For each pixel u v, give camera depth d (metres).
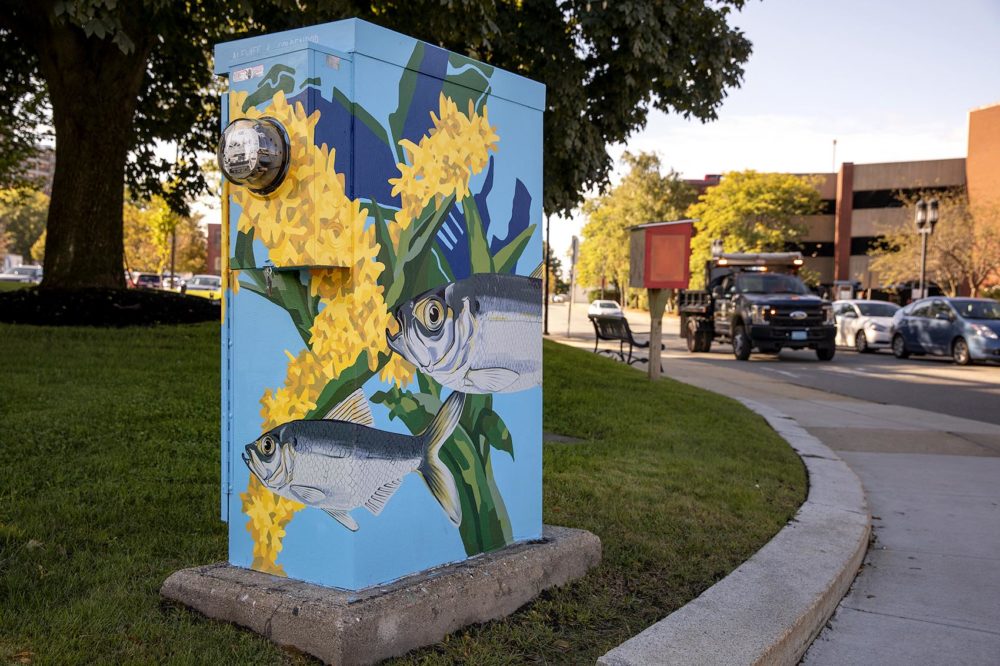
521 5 9.93
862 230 68.38
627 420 8.68
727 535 4.84
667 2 9.52
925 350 22.50
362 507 3.11
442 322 3.45
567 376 11.78
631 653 3.08
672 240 12.59
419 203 3.32
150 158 16.97
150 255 69.44
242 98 3.21
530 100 3.93
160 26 11.18
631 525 4.90
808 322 21.64
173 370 8.80
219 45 3.26
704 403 10.65
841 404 12.65
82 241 13.32
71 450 5.64
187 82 16.02
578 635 3.37
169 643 2.96
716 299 24.52
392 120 3.20
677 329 44.78
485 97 3.66
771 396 13.67
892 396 14.31
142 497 4.78
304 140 3.01
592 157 10.46
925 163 65.31
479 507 3.66
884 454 8.57
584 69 10.30
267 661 2.87
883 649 3.73
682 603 3.78
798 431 9.32
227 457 3.44
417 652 3.06
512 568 3.58
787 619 3.48
